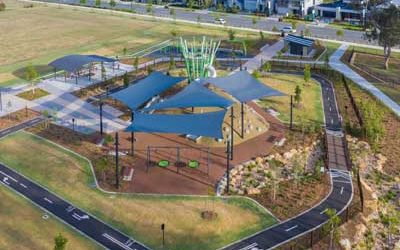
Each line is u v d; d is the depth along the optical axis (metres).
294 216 74.50
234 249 67.25
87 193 80.56
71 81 135.00
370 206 78.31
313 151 96.44
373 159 94.31
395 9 145.12
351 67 150.50
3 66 149.00
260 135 101.75
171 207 76.56
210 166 88.81
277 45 176.12
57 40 181.12
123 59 157.12
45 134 102.12
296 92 116.56
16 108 116.19
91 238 69.38
